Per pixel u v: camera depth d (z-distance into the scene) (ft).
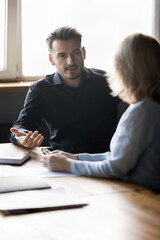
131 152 5.52
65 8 12.30
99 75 9.02
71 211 4.61
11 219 4.42
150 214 4.51
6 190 5.19
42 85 8.84
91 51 12.79
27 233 4.06
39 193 5.13
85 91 8.78
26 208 4.62
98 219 4.38
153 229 4.12
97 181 5.65
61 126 8.79
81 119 8.77
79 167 5.93
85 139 8.75
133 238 3.92
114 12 12.82
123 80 5.69
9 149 7.39
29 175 5.82
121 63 5.65
